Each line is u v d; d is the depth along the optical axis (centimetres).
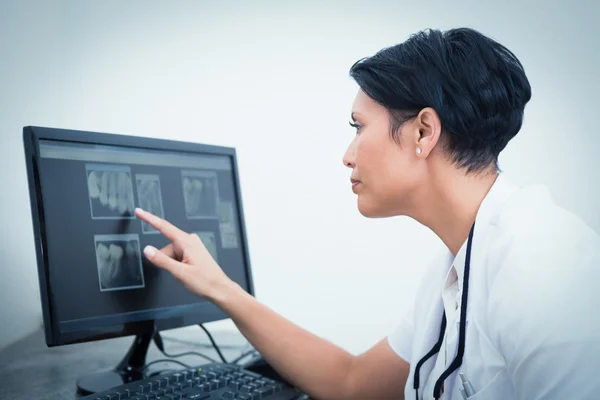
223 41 181
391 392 101
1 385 99
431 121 79
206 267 101
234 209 125
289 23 180
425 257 174
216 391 90
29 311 143
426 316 96
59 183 92
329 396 100
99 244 96
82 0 166
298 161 180
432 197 85
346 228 178
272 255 180
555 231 71
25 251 144
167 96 178
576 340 60
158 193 108
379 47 177
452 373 81
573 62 165
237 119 181
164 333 149
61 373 107
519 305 65
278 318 103
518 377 64
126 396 84
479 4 171
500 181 83
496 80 79
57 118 159
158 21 177
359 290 178
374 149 83
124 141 102
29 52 152
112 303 96
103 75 169
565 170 166
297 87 180
